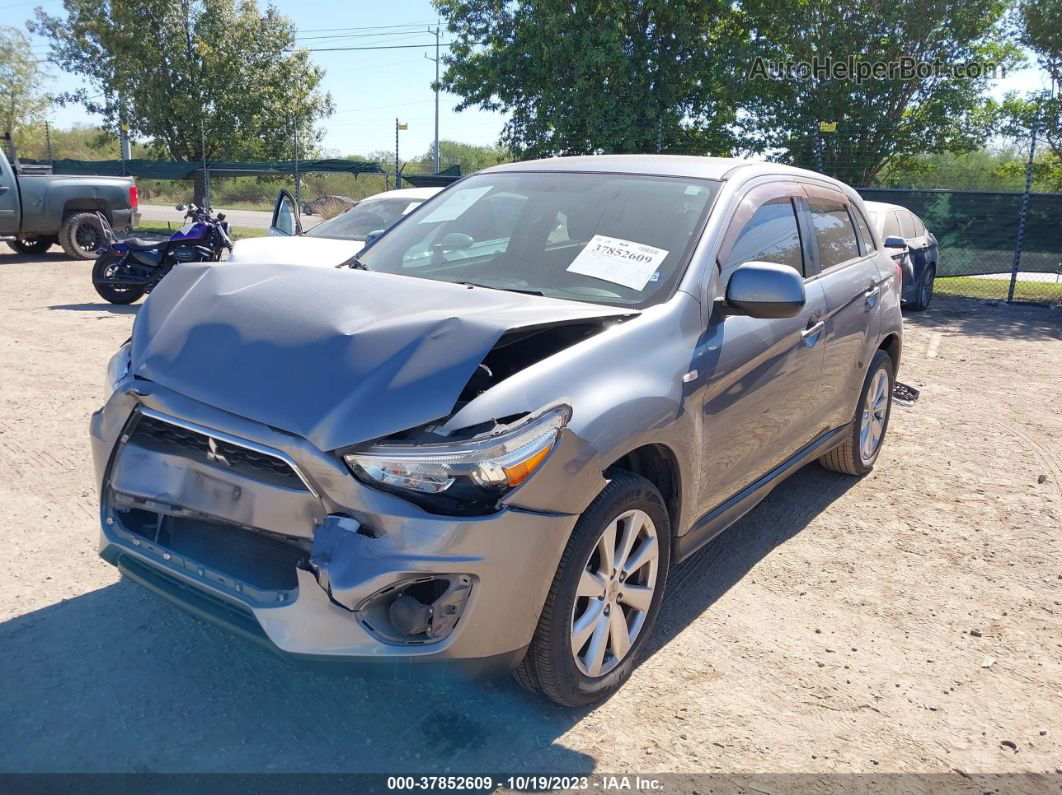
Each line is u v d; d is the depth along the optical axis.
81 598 3.53
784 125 19.41
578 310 2.98
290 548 2.60
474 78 20.44
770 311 3.24
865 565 4.25
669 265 3.44
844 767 2.77
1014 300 14.84
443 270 3.77
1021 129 18.42
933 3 17.97
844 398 4.77
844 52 18.69
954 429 6.63
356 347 2.63
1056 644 3.58
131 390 2.79
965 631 3.66
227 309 2.94
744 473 3.79
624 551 2.96
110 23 28.03
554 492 2.57
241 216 34.06
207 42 27.72
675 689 3.14
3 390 6.45
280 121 29.05
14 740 2.70
